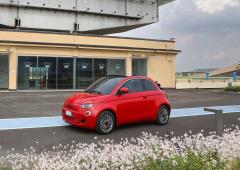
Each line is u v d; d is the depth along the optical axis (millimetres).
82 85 29016
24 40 26641
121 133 9727
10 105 16109
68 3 37625
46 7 36406
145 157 5137
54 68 27797
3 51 25891
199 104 18234
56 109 14820
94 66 29594
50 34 27609
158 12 43438
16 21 35469
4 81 26266
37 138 8852
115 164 5055
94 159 5219
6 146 7918
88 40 29234
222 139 6574
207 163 4844
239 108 16484
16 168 5223
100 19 40156
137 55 31766
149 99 10766
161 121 11188
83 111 9367
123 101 9992
